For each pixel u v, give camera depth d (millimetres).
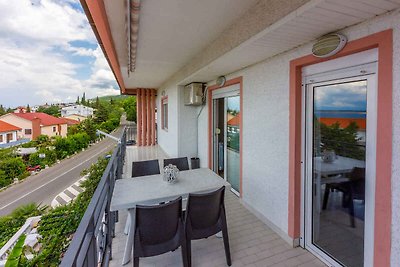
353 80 1883
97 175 9797
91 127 37469
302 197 2477
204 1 2096
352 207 1990
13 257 5371
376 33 1615
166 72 5793
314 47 2021
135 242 1905
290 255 2365
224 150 4520
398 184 1530
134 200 2162
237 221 3086
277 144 2732
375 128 1733
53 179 19328
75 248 939
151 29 2760
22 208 10750
